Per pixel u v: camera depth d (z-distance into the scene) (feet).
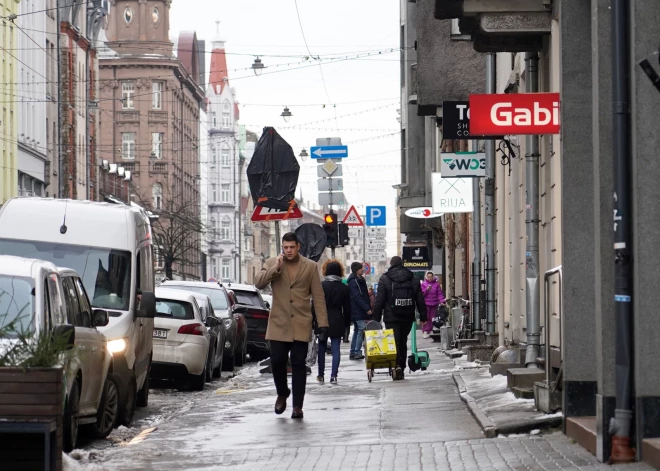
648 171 64.23
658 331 64.39
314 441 84.48
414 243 392.47
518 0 102.27
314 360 179.32
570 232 78.89
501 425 82.02
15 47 474.49
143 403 125.39
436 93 195.31
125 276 112.57
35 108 515.50
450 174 165.89
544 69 119.03
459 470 66.59
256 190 146.30
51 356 64.64
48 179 540.93
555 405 85.05
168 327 149.48
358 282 199.11
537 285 109.91
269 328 101.71
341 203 213.05
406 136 375.86
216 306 198.08
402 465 69.92
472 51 195.52
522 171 140.77
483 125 94.89
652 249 64.34
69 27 579.89
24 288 81.00
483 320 188.03
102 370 91.71
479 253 187.42
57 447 64.34
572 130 79.41
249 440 86.94
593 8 68.74
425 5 195.42
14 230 113.39
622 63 64.54
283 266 101.40
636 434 64.95
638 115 64.23
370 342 143.33
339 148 213.05
